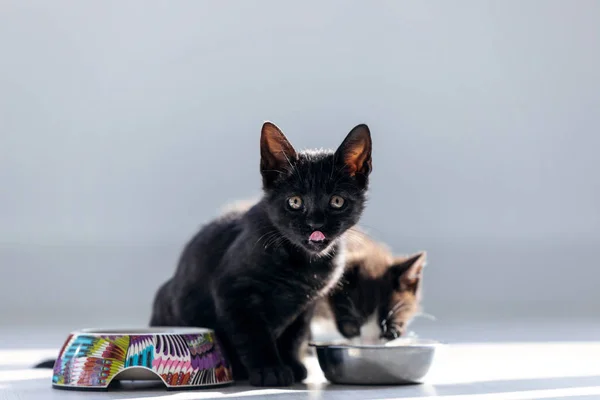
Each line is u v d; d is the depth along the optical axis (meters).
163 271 9.52
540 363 5.20
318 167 4.44
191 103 9.42
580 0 9.61
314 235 4.26
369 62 9.45
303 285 4.39
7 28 9.20
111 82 9.37
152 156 9.48
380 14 9.44
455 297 9.84
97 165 9.45
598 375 4.55
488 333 7.43
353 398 3.67
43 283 9.48
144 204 9.54
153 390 3.95
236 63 9.40
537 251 9.88
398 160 9.61
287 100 9.38
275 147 4.46
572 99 9.71
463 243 9.83
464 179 9.75
